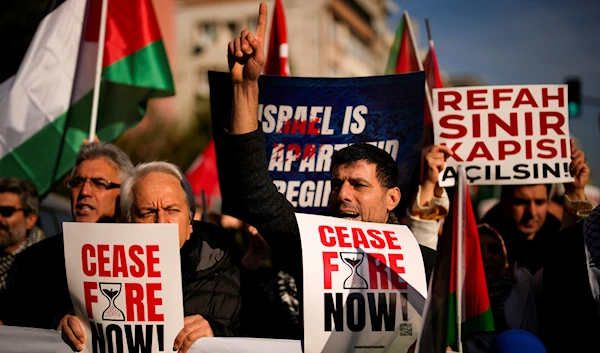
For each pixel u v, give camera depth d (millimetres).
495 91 4383
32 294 3904
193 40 35594
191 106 18891
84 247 3074
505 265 4129
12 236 4625
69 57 5008
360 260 2994
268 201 3350
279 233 3379
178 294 3041
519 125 4367
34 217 4723
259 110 4102
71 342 3088
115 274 3057
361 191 3363
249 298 3881
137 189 3322
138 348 3045
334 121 4086
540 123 4367
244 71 3312
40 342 3139
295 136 4094
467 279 2932
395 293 2984
